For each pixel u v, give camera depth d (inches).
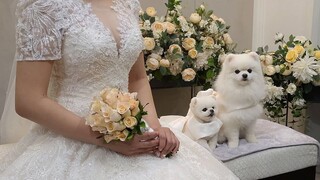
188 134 61.1
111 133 34.5
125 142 36.6
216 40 82.3
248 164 60.7
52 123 36.3
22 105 35.9
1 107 68.2
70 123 36.3
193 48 76.4
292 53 78.1
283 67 79.2
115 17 40.0
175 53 74.7
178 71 77.8
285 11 97.1
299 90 81.2
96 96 37.3
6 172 36.8
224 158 59.4
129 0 45.4
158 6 88.9
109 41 37.6
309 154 66.0
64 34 36.2
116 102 34.5
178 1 79.5
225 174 40.5
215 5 97.6
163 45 75.4
